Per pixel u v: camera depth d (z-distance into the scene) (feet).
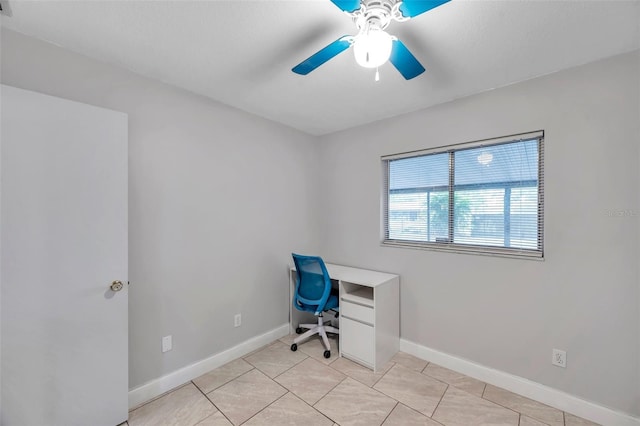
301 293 8.73
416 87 6.79
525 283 6.44
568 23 4.44
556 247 6.04
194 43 5.09
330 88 6.86
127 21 4.49
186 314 6.97
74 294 4.97
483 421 5.61
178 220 6.82
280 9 4.20
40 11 4.25
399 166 8.99
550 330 6.13
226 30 4.72
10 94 4.38
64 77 5.20
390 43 3.69
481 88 6.84
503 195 7.00
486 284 7.00
